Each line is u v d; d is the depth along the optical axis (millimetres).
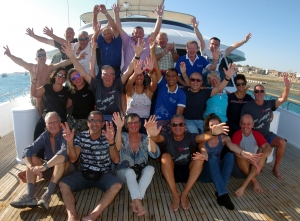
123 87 3582
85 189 3068
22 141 3701
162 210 2840
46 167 2723
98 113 2846
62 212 2732
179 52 5129
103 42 4457
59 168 2805
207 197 3156
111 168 3191
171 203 2945
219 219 2713
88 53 4453
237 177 3525
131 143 3092
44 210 2762
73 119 3656
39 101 3715
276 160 3803
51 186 2727
